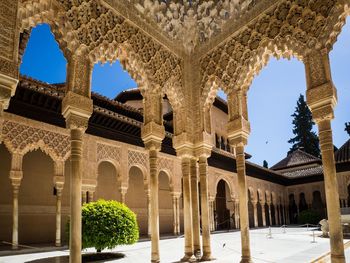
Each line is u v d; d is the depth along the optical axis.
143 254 7.02
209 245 5.46
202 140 5.76
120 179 11.20
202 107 5.95
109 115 10.42
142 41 5.37
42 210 10.48
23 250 8.12
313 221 19.94
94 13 4.59
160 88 5.56
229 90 5.42
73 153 3.94
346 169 19.12
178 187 13.62
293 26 4.57
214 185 15.67
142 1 5.36
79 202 3.81
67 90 4.13
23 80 8.27
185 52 6.24
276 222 21.77
